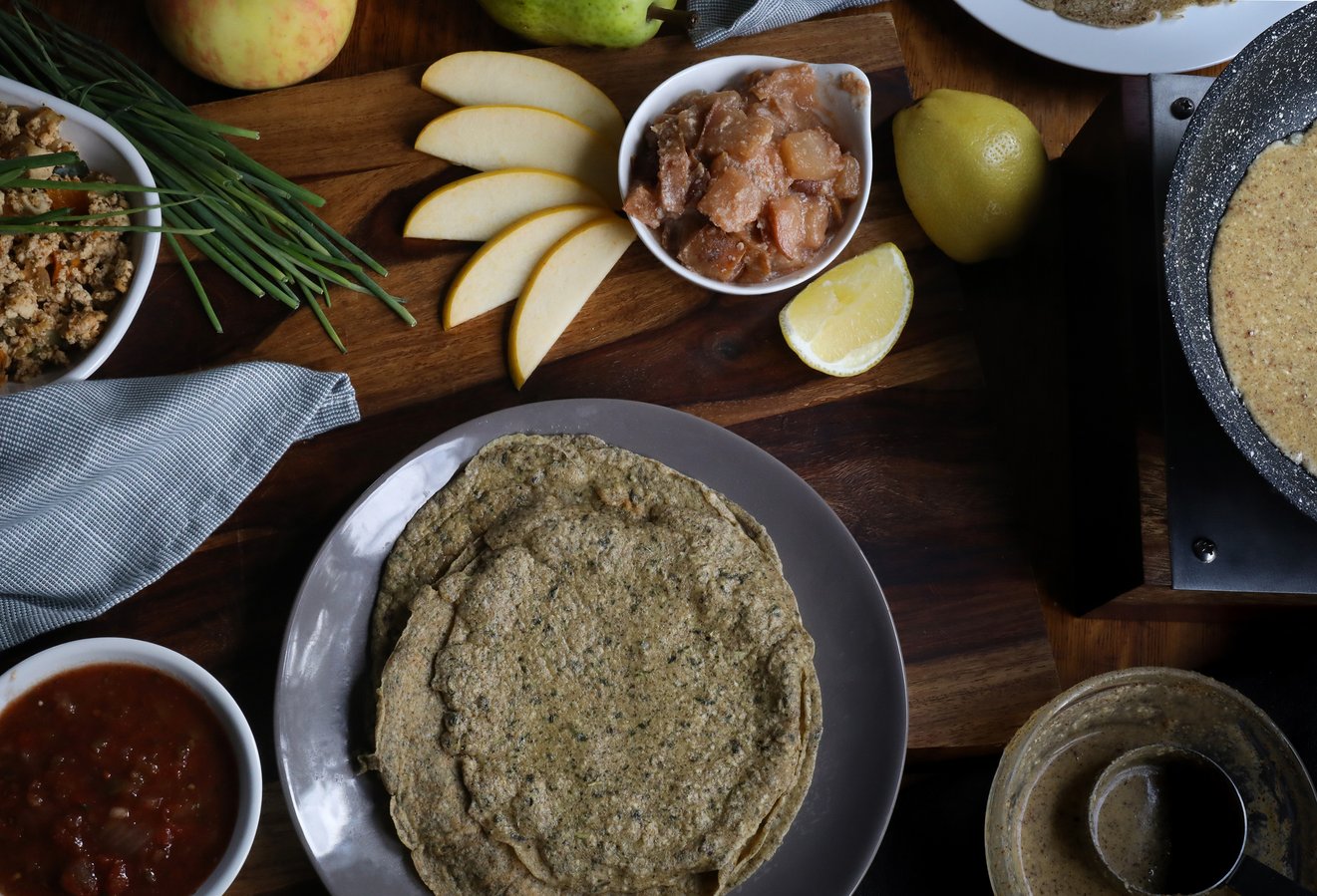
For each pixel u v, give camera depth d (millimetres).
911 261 739
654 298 724
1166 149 705
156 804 632
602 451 679
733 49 748
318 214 722
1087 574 745
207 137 704
